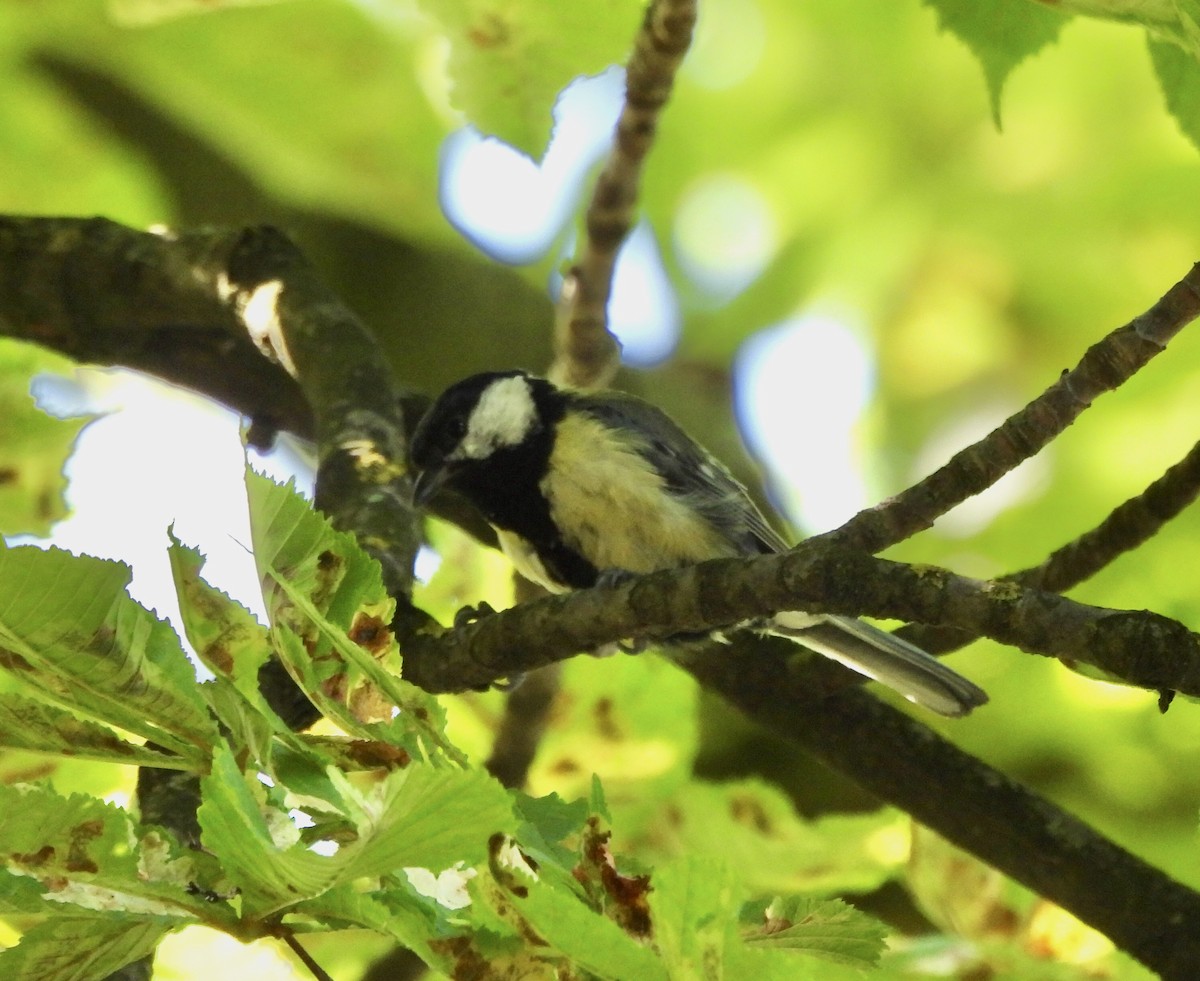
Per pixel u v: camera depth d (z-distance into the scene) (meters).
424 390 10.86
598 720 9.02
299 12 11.59
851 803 10.76
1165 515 6.78
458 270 11.32
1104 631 4.96
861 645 8.40
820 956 4.73
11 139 12.07
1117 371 5.71
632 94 8.08
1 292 9.39
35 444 8.43
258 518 4.66
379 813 3.79
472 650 6.45
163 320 9.29
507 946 4.12
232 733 4.31
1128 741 10.26
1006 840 7.72
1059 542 12.38
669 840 8.77
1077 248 13.56
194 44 11.62
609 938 3.80
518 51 6.36
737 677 8.24
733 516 9.70
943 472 5.93
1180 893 7.41
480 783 3.73
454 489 9.46
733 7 13.66
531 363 11.02
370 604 4.74
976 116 13.58
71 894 4.08
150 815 5.38
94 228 9.49
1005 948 7.92
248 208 11.47
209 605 4.56
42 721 4.40
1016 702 10.30
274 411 9.40
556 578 9.45
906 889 9.84
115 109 11.49
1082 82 13.10
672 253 14.46
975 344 14.02
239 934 4.17
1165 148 13.07
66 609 4.08
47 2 11.48
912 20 13.39
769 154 14.12
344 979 8.44
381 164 12.13
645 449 9.28
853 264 14.20
